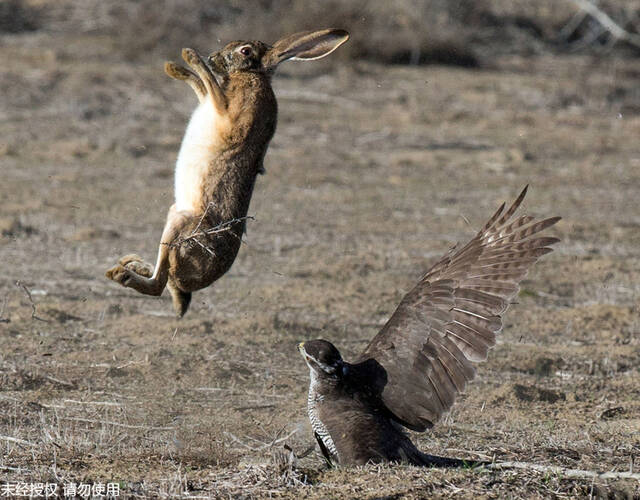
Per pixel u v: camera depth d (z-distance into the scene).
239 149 23.61
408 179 66.31
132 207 55.81
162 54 96.06
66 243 48.09
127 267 23.36
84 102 80.00
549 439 25.66
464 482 20.03
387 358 19.88
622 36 117.06
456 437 26.41
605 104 93.88
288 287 42.62
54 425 26.22
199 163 23.58
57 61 91.56
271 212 56.66
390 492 19.17
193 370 31.81
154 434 25.91
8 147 67.00
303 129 78.75
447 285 19.36
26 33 102.50
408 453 20.41
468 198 62.16
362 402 20.09
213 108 23.39
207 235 23.28
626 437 26.19
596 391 31.94
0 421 26.53
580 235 54.50
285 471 20.72
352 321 38.94
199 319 37.59
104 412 27.83
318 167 68.19
